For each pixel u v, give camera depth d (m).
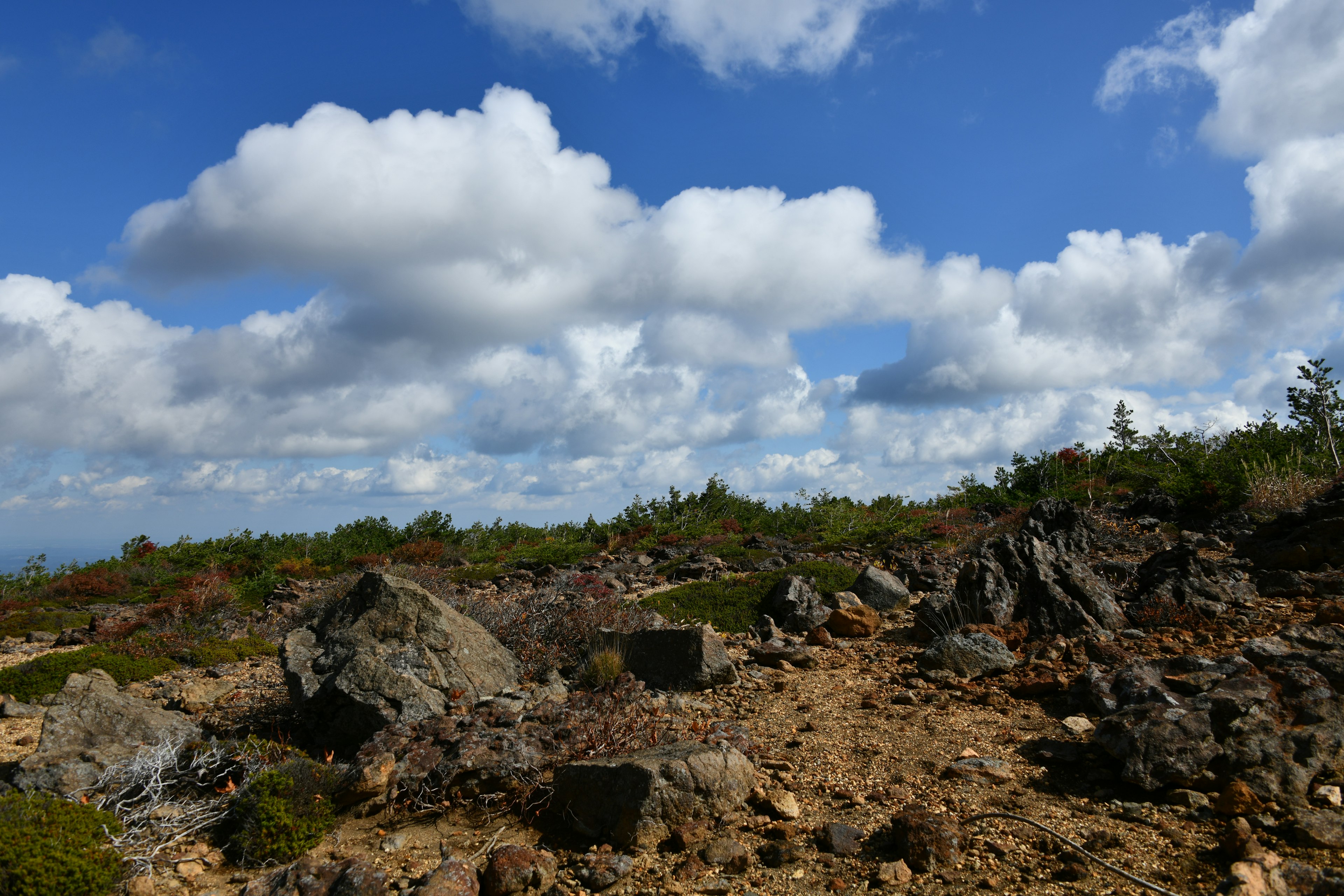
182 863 4.77
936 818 4.52
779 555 19.80
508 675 8.19
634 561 23.06
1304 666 5.61
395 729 6.16
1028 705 6.98
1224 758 4.80
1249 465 16.06
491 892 4.28
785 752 6.30
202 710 8.71
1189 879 3.88
